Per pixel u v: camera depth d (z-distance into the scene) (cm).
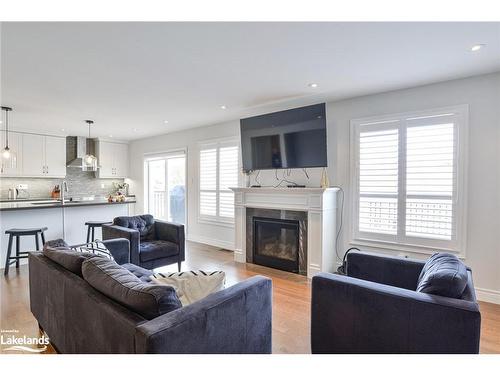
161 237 428
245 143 463
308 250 388
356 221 388
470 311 144
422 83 327
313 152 387
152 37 221
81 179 728
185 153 628
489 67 280
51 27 204
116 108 437
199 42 229
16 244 400
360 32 214
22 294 315
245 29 210
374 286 172
